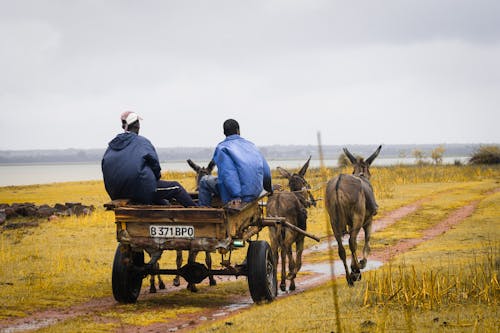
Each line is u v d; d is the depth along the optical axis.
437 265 34.22
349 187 32.25
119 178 28.59
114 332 24.02
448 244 46.72
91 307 29.09
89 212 72.25
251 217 30.58
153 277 33.09
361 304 25.02
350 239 32.34
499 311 22.47
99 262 42.31
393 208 76.19
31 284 34.47
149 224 27.41
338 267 41.38
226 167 28.03
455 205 78.00
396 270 33.69
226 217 26.66
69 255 44.75
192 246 27.11
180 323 25.62
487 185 108.62
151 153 29.02
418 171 146.00
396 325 21.05
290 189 36.03
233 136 29.12
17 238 54.09
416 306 23.95
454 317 21.86
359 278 32.22
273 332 21.19
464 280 27.41
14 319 26.89
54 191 116.19
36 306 29.34
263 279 28.17
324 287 32.06
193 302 30.33
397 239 53.47
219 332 21.95
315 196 82.44
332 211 32.19
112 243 51.50
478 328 20.08
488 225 57.66
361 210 32.50
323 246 51.41
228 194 28.28
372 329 20.66
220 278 37.81
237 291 33.44
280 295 31.64
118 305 29.38
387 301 24.94
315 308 24.81
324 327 21.22
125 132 29.61
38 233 57.16
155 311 27.84
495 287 25.34
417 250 44.53
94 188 123.69
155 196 29.38
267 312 24.91
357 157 37.47
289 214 33.34
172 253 47.69
